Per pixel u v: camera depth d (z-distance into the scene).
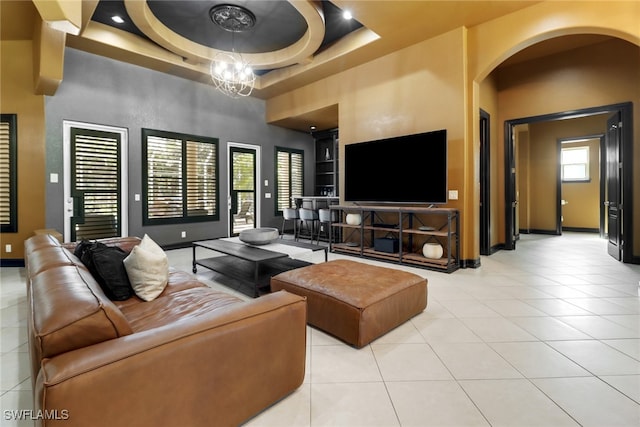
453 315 2.61
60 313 1.01
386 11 3.74
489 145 5.22
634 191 4.46
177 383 1.09
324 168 8.62
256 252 3.38
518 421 1.40
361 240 4.89
